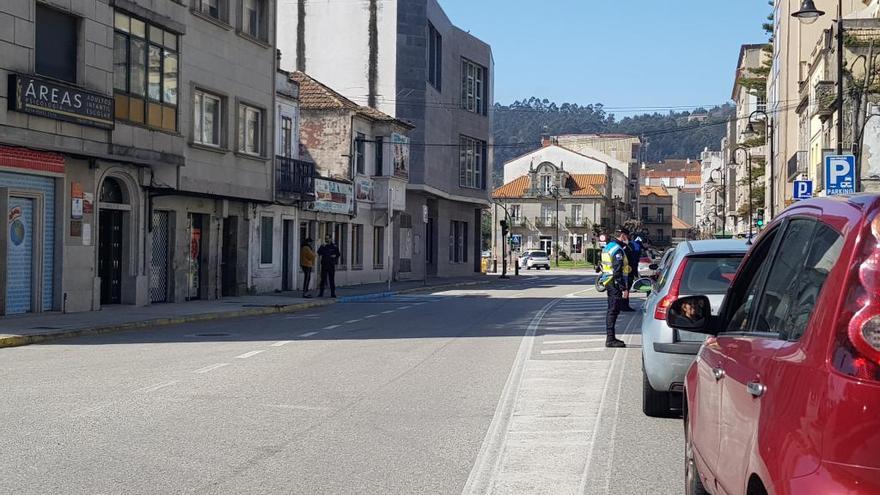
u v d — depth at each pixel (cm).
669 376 937
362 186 4556
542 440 868
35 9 2158
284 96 3725
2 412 978
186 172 2889
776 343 373
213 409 1009
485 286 4797
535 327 2086
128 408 1009
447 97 5741
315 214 4062
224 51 3114
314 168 3834
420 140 5159
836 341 304
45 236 2306
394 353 1563
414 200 5412
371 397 1101
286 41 5172
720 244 1045
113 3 2419
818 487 294
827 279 326
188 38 2881
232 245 3338
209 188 3022
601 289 1664
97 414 970
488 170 6475
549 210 12338
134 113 2530
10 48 2075
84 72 2317
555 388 1180
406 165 4941
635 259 2880
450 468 752
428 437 874
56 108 2181
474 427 926
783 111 5834
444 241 5991
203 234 3108
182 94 2842
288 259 3828
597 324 2158
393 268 5172
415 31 5119
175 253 2898
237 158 3212
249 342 1766
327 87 4619
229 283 3338
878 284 299
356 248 4659
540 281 5578
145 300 2716
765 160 6912
